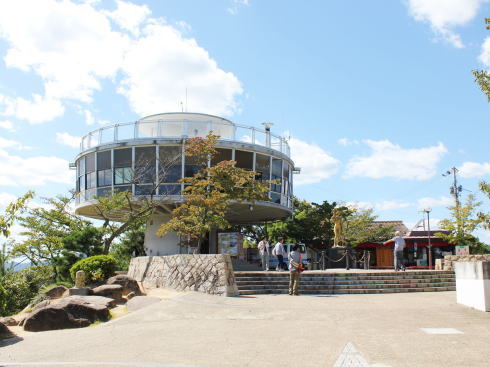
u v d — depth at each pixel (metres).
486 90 13.38
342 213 35.91
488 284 10.29
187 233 20.45
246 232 44.94
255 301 12.52
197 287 14.48
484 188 18.12
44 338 9.02
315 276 16.56
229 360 6.32
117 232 25.48
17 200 11.10
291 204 30.98
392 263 32.03
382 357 6.14
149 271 18.00
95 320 10.74
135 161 26.22
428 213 28.81
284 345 7.14
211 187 21.91
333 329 8.35
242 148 26.80
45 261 26.25
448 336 7.45
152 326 9.48
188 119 27.42
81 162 29.00
